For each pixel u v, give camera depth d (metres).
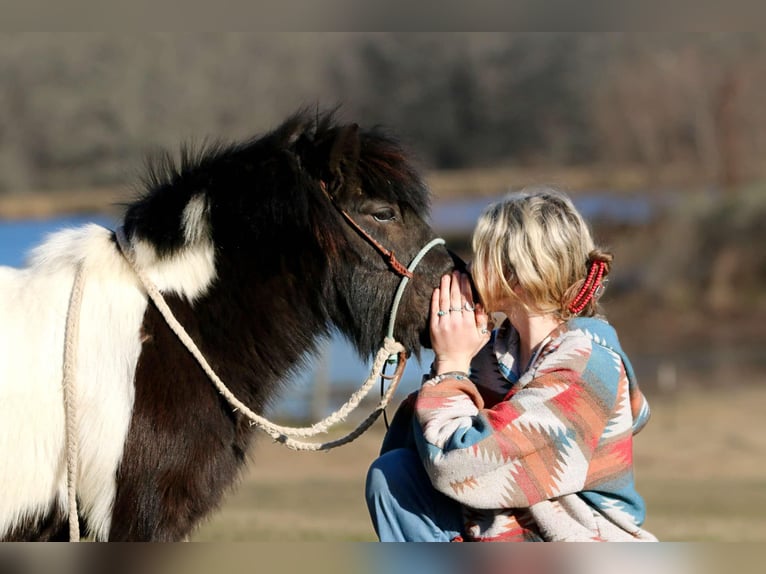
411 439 5.59
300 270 5.66
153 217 5.50
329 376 31.03
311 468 23.83
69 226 5.98
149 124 61.16
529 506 4.75
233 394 5.52
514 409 4.74
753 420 29.36
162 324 5.35
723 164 59.31
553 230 4.98
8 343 5.16
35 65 62.72
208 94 65.19
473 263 5.23
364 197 5.71
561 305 5.05
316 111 6.18
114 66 63.53
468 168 77.06
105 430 5.09
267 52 71.56
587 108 73.25
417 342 5.76
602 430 4.75
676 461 24.19
